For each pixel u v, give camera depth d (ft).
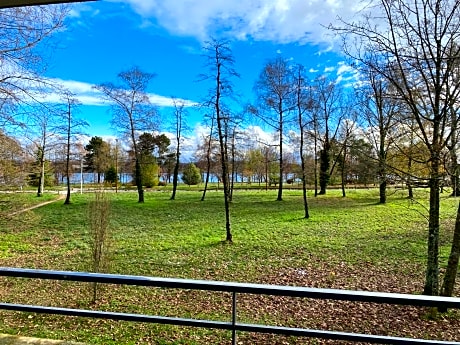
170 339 18.42
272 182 137.18
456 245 20.89
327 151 99.14
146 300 24.26
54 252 40.65
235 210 74.84
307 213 63.16
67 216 67.05
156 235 49.60
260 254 38.68
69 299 24.62
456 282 26.84
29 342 8.20
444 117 19.11
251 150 129.08
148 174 139.23
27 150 27.55
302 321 20.53
